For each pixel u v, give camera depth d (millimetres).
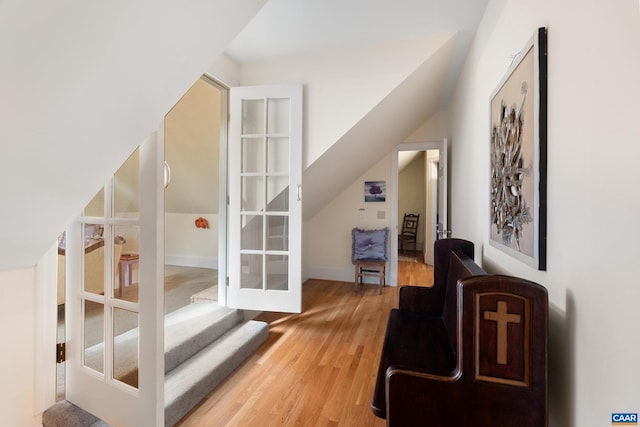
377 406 1199
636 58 657
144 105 1076
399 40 2551
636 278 662
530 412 929
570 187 937
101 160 1122
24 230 1189
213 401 1800
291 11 2133
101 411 1449
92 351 1520
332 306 3484
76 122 930
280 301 2730
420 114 3803
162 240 1261
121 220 1364
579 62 883
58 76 783
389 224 4430
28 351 1470
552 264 1055
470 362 973
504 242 1536
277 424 1612
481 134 2121
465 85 2756
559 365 1004
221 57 2707
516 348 942
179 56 1021
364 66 2648
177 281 3867
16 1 594
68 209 1221
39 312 1499
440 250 2119
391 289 4168
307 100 2773
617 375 725
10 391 1411
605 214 768
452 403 988
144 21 831
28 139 878
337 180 3863
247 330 2539
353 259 4238
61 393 1660
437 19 2207
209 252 4762
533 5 1223
